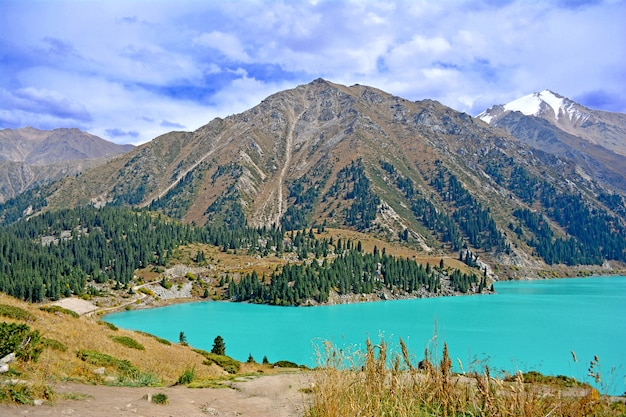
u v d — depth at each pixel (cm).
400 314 17688
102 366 3275
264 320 16375
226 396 2623
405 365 1605
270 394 2761
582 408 1394
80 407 1631
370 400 1344
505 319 15750
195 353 5878
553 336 12462
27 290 17250
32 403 1559
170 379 3728
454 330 13575
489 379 1373
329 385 1429
